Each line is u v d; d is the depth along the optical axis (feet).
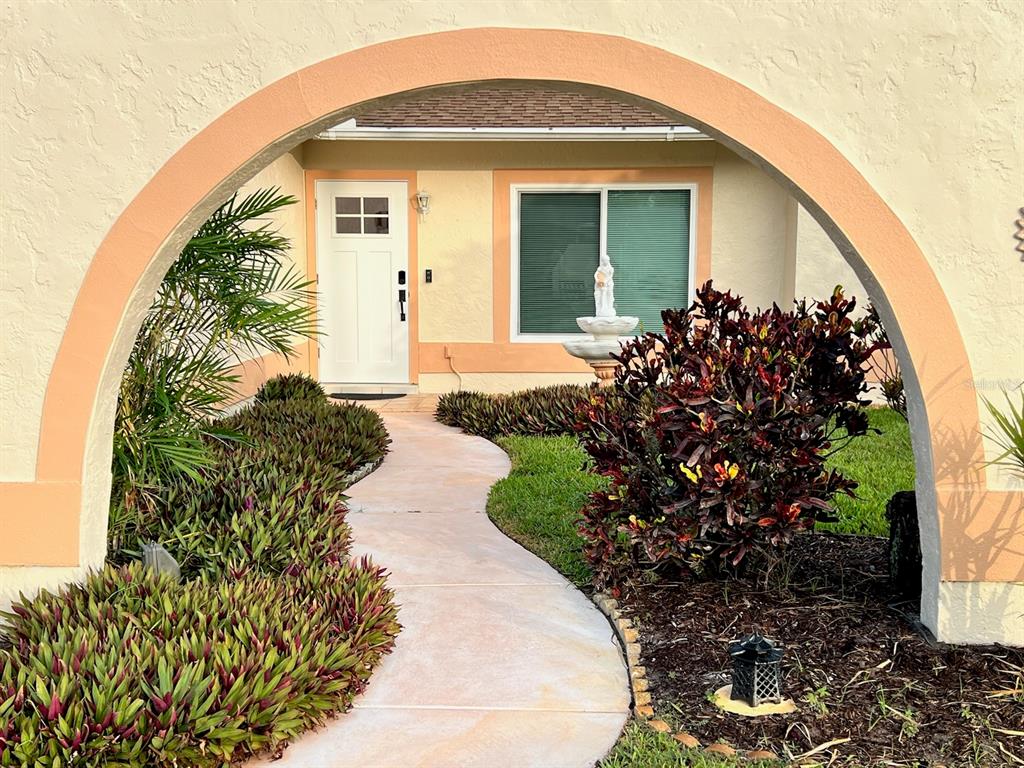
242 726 9.81
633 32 12.09
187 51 12.31
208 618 11.30
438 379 37.04
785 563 15.16
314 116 12.30
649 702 11.34
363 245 36.55
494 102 36.70
